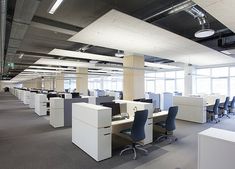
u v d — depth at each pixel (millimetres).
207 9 2854
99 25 3775
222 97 7789
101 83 21031
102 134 3250
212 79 10508
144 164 3113
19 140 4410
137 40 4902
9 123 6324
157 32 4238
